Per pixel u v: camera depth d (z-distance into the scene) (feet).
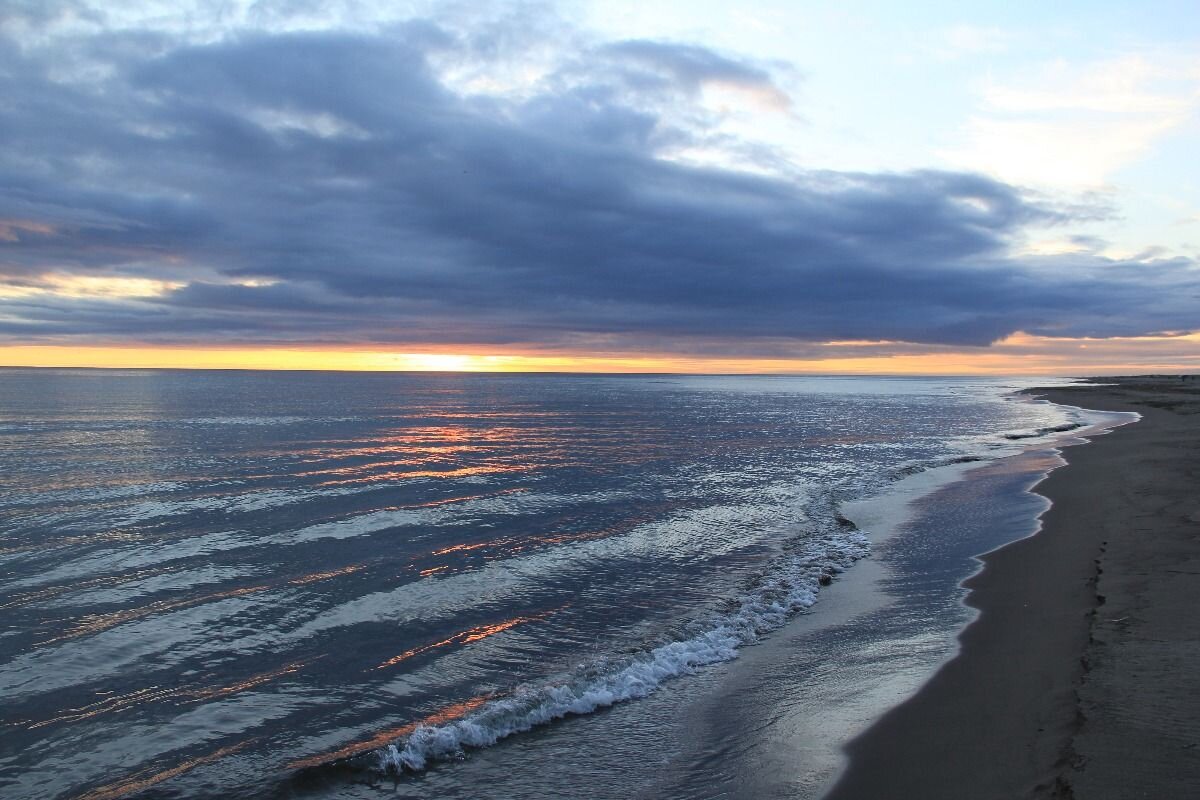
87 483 79.10
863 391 438.40
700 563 47.57
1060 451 101.86
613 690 28.17
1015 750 21.24
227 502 68.80
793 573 44.42
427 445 121.70
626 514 64.13
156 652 32.73
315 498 71.31
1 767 23.24
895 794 19.89
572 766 22.77
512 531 57.31
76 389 346.13
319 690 28.91
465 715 26.32
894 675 28.53
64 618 37.04
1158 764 18.98
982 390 437.58
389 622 36.65
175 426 151.53
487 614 37.78
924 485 78.02
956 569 44.01
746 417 196.24
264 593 41.27
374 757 23.20
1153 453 90.68
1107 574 38.24
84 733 25.48
